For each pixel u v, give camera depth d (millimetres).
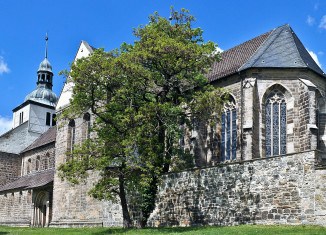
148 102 40500
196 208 41719
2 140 86750
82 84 39656
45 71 98812
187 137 54844
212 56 42531
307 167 34562
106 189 41281
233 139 51562
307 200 34156
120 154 39875
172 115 40844
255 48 54562
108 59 39812
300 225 33750
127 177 40875
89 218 54750
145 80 40500
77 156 41938
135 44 42094
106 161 38969
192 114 42656
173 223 43625
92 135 58719
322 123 50562
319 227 32500
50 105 94812
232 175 39219
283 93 50000
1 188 83562
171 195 44219
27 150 84125
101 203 53156
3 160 85938
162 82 42094
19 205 76438
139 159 39656
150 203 42875
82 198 56625
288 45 51844
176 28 43750
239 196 38375
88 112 59375
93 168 40375
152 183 42938
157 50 39469
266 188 36656
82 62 39625
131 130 39125
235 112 51750
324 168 33625
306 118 47656
